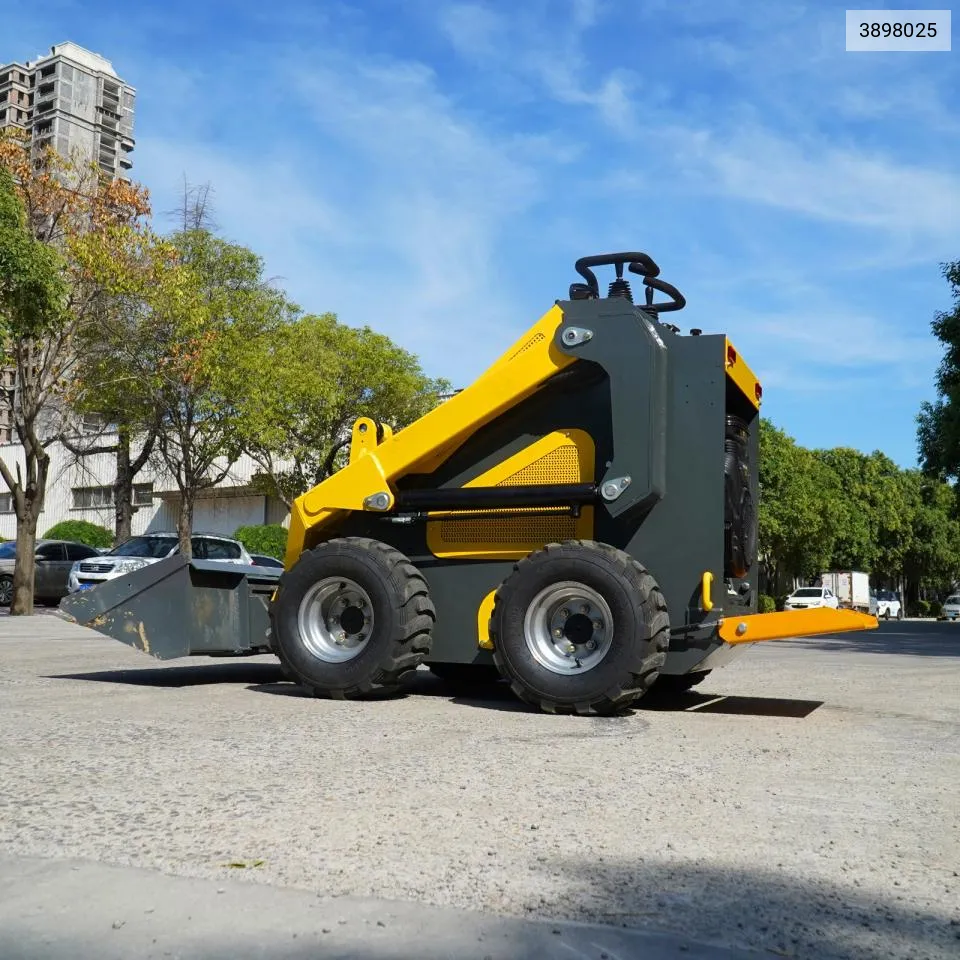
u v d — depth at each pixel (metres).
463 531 7.04
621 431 6.46
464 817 3.48
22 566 23.22
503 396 6.87
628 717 6.23
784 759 4.74
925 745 5.27
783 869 2.94
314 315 34.00
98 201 23.91
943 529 68.31
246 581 7.92
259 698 6.96
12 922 2.44
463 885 2.73
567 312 6.70
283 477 33.84
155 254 24.77
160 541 22.20
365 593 6.80
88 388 27.03
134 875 2.79
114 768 4.28
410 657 6.76
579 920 2.49
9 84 140.38
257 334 29.23
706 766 4.51
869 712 6.77
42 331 22.11
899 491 66.81
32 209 23.08
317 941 2.33
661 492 6.42
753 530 7.31
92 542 43.66
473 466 7.09
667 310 7.25
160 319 25.72
